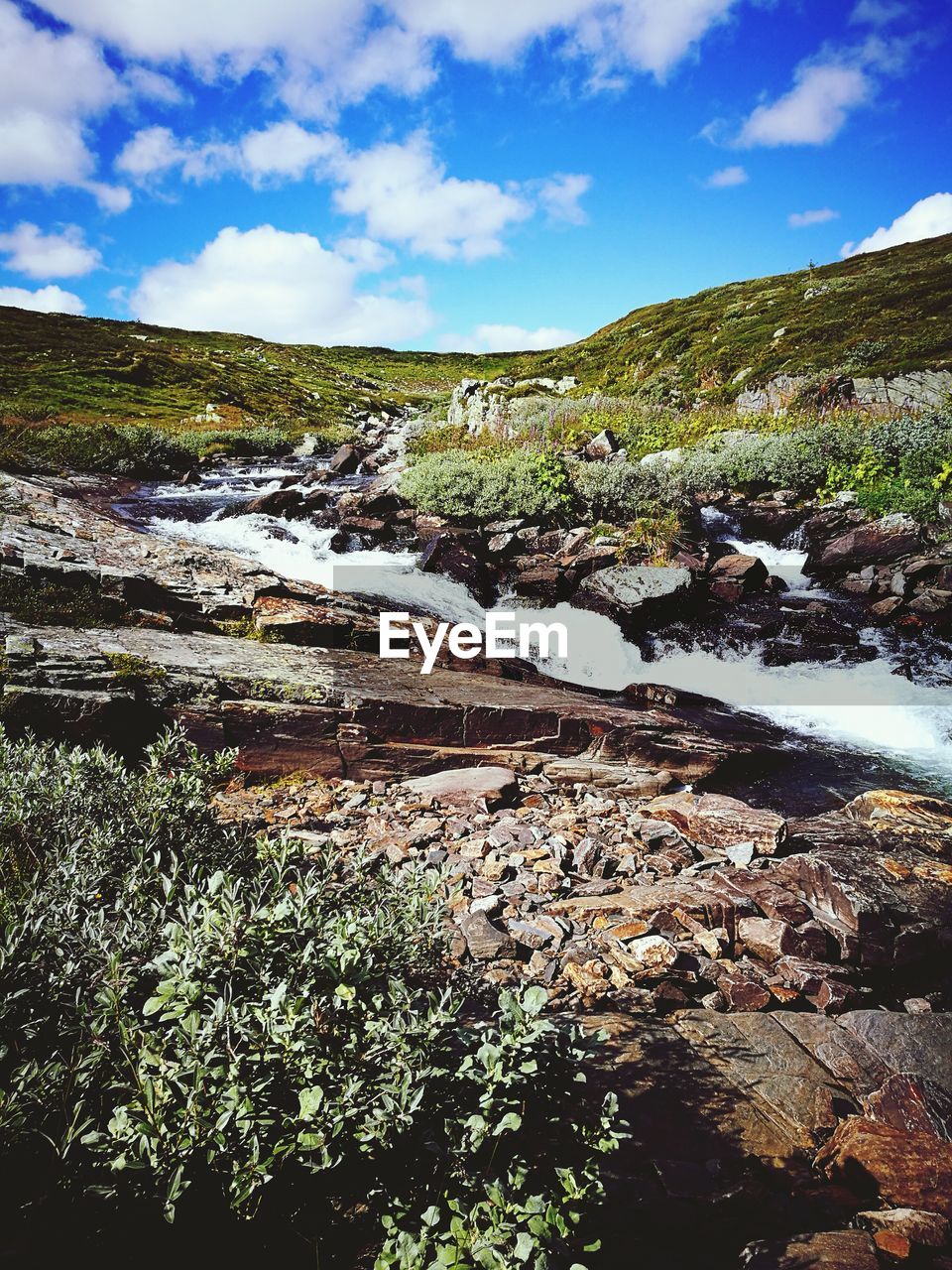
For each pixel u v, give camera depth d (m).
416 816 6.26
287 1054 2.30
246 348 91.88
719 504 18.48
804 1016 4.05
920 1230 2.69
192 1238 2.28
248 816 5.93
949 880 5.27
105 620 8.58
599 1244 2.28
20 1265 2.00
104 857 3.60
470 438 27.25
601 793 7.25
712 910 4.93
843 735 9.65
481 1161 2.59
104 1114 2.34
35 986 2.57
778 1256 2.53
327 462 27.95
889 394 26.95
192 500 18.61
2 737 4.71
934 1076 3.68
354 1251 2.32
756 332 44.38
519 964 4.29
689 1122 3.17
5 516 11.27
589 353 60.19
